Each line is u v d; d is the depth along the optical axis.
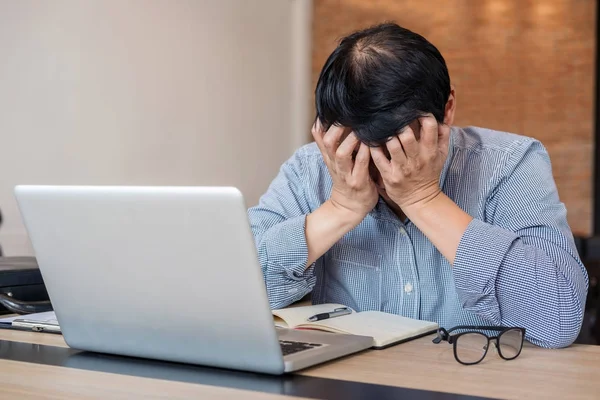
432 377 1.01
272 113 5.00
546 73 5.12
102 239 1.07
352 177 1.36
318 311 1.37
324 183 1.62
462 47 5.23
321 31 5.41
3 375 1.04
